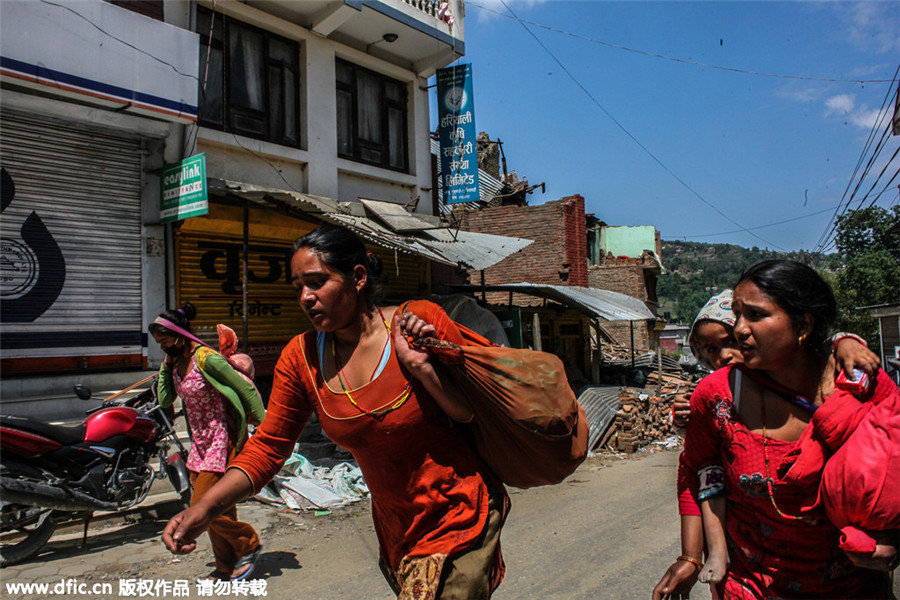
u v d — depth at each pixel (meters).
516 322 12.59
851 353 1.72
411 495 1.95
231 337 4.80
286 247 10.16
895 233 26.86
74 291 7.45
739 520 1.96
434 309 1.98
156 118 7.89
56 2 6.89
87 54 7.13
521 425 1.82
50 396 7.03
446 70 12.30
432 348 1.82
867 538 1.65
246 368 4.91
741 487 1.88
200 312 8.97
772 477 1.82
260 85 9.88
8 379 6.87
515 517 5.72
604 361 20.62
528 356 1.88
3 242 6.98
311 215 8.67
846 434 1.70
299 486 6.20
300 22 10.31
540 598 3.78
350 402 1.91
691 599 3.75
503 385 1.81
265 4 9.79
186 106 8.03
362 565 4.39
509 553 4.65
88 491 4.52
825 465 1.72
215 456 3.92
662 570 4.25
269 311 9.90
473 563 1.85
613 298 16.64
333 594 3.85
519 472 1.97
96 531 5.09
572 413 1.88
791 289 1.73
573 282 19.03
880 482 1.59
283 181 10.02
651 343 31.48
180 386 3.99
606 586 3.96
